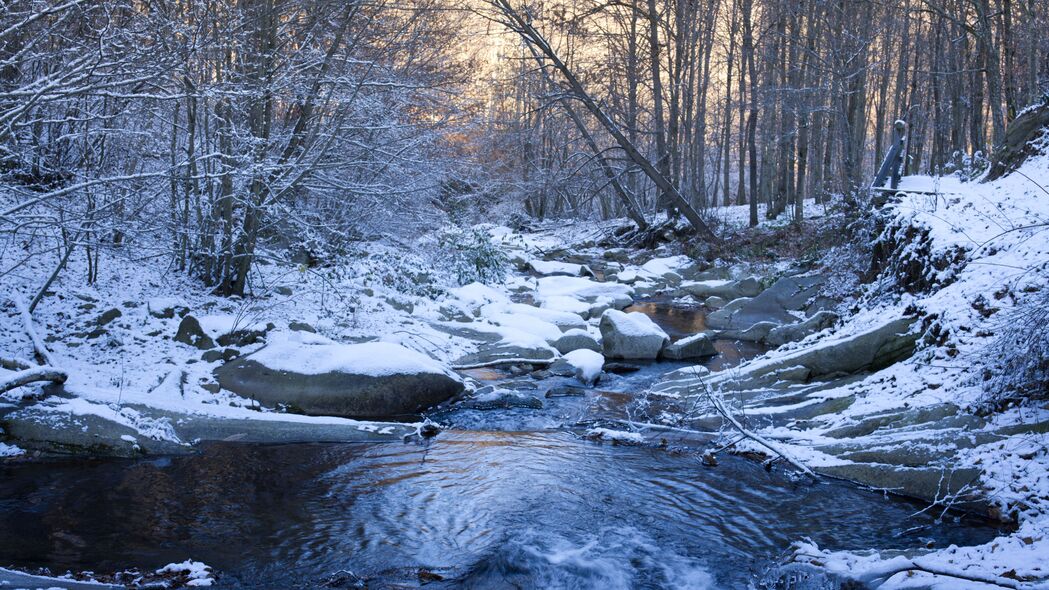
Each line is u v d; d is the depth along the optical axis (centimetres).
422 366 966
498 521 612
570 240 3284
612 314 1349
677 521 621
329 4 1180
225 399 898
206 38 907
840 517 632
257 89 1096
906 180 1524
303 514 615
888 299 1121
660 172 2798
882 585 447
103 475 686
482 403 973
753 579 521
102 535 557
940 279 992
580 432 871
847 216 1752
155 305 1080
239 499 642
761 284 1933
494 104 3356
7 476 670
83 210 950
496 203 2941
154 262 1252
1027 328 677
